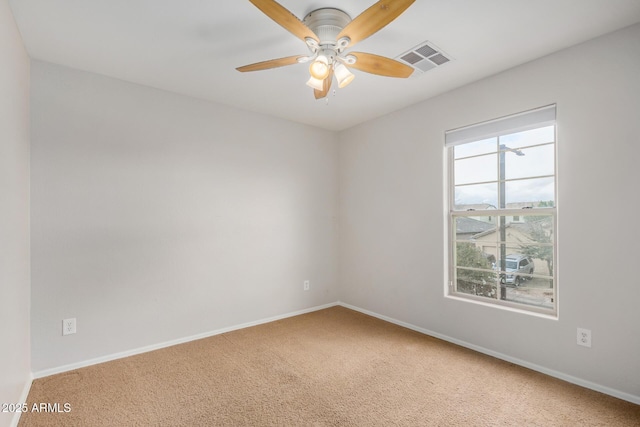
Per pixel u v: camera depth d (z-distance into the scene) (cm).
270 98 313
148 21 192
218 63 245
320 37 189
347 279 412
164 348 283
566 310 225
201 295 309
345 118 374
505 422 181
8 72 174
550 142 242
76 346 246
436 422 181
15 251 188
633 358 198
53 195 239
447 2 176
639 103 197
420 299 323
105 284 259
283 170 372
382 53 231
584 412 189
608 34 207
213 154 320
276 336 311
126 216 270
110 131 264
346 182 413
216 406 197
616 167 205
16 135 193
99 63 243
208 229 314
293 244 379
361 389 216
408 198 336
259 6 149
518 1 176
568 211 225
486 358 261
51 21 191
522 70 248
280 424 180
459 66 251
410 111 333
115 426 178
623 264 202
